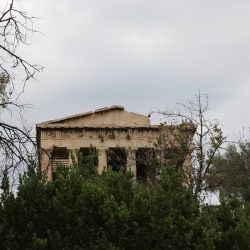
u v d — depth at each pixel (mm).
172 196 33906
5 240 32812
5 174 24641
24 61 23234
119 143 74812
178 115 47500
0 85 25328
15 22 22703
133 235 32188
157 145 52594
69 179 34531
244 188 67375
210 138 45344
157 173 49219
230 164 70812
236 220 34344
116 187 34312
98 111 76625
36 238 31297
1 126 24656
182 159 47094
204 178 45969
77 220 32438
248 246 32438
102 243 31484
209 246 31859
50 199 34094
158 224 31844
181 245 31812
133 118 76938
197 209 35000
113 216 31250
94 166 39125
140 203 32500
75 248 31578
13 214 33312
